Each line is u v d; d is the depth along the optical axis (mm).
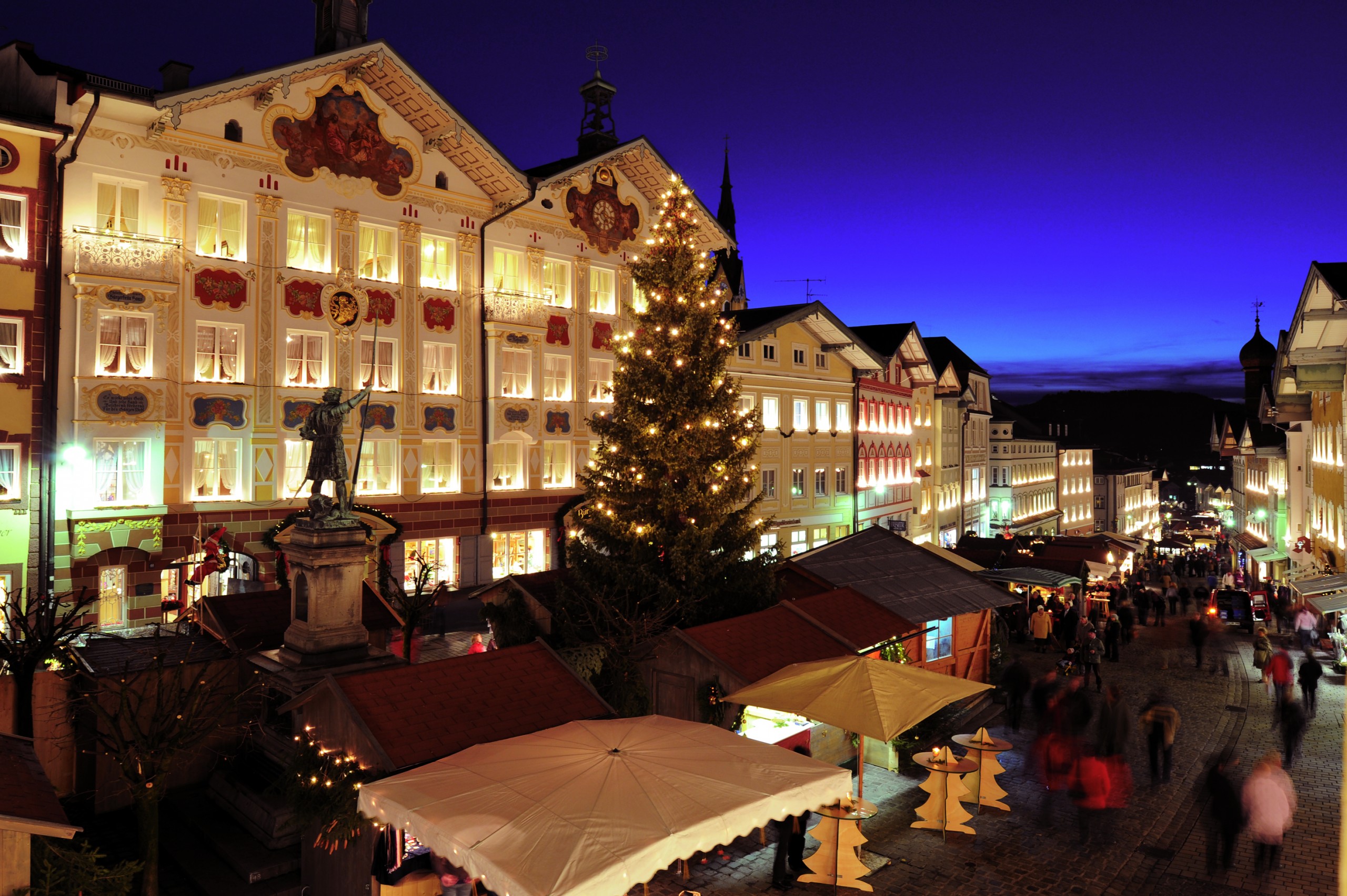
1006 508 68312
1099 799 13266
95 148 23359
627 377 20250
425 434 29688
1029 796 14891
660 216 20625
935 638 20516
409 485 29250
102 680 12570
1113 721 14836
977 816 14062
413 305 29531
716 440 19922
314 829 11625
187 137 24812
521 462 32469
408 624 18438
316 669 14477
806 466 41844
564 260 33906
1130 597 38438
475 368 31109
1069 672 23500
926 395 55281
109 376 23344
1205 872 12055
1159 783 15453
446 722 11289
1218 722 19375
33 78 22562
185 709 11727
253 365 25984
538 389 32594
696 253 20797
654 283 20359
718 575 19562
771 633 16375
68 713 13977
